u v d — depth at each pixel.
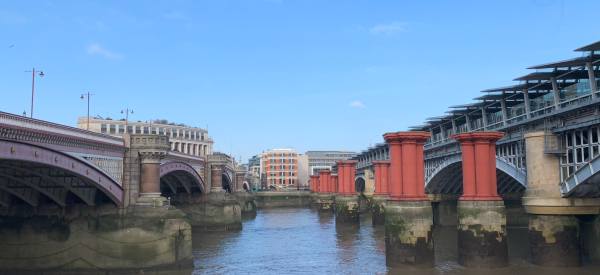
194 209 84.25
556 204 44.09
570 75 49.81
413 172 45.66
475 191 46.12
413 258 44.41
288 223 99.19
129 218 44.16
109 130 168.62
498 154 61.41
